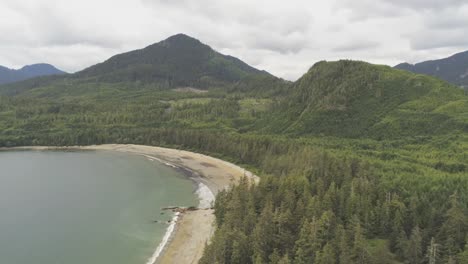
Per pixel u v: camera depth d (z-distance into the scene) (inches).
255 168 7667.3
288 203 3939.5
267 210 3671.3
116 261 3924.7
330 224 3405.5
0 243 4379.9
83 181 7416.3
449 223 3289.9
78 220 5157.5
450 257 2815.0
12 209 5644.7
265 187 4564.5
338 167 5034.5
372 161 5319.9
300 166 5551.2
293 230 3590.1
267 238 3385.8
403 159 5634.8
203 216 5157.5
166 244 4291.3
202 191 6535.4
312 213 3639.3
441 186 4072.3
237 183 6904.5
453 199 3469.5
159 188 6801.2
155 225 4923.7
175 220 5039.4
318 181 4409.5
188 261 3885.3
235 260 3238.2
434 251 3021.7
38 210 5595.5
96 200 6102.4
